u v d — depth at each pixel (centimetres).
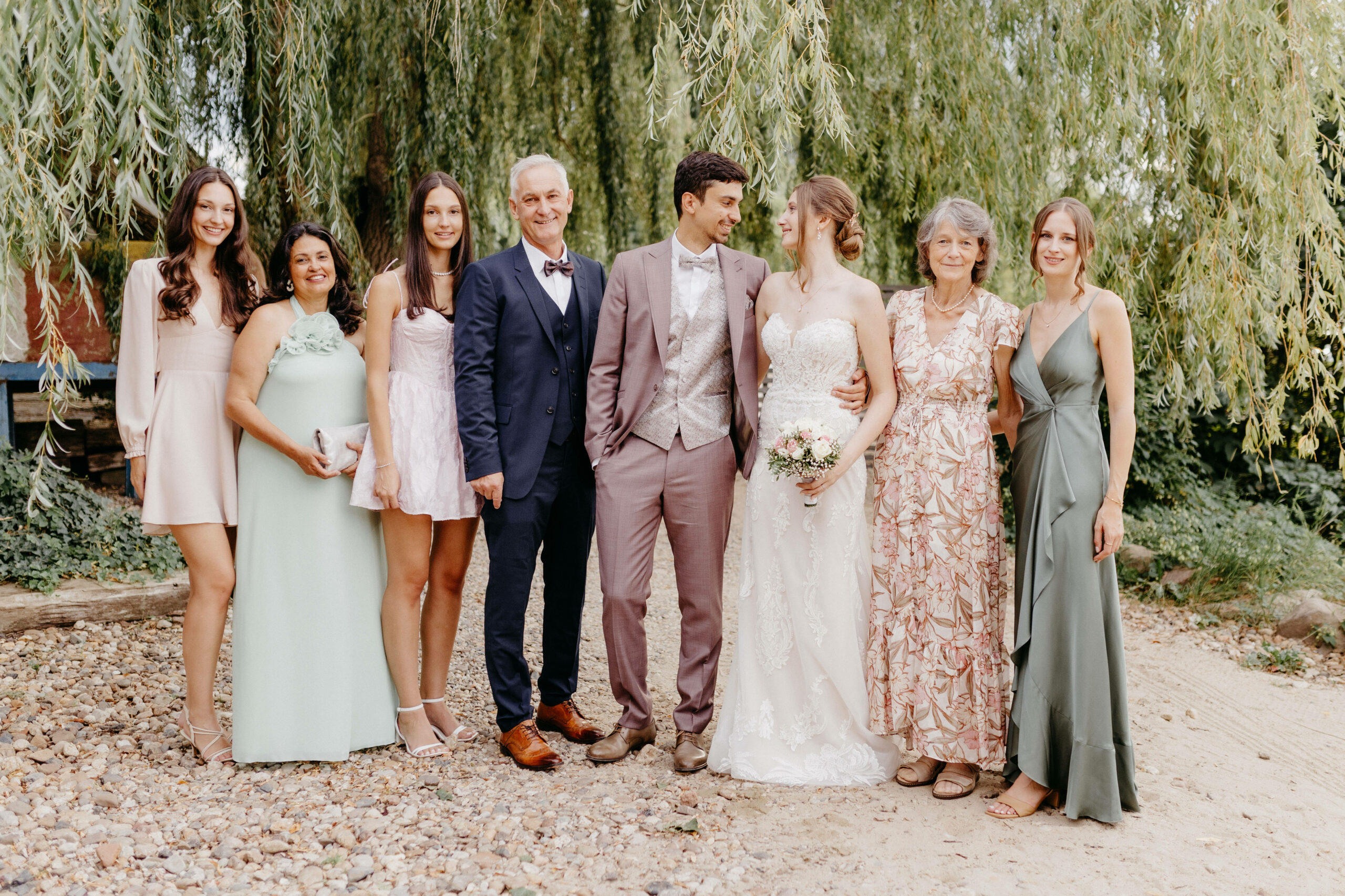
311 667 305
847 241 307
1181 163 514
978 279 297
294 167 447
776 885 232
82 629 445
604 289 336
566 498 324
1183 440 658
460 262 319
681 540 310
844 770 298
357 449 309
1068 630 275
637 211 648
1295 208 480
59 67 298
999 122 543
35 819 257
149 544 512
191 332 306
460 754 319
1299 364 504
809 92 554
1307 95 473
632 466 308
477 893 226
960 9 532
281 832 257
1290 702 399
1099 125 524
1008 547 662
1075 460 278
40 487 333
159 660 411
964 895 227
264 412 309
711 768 309
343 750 305
